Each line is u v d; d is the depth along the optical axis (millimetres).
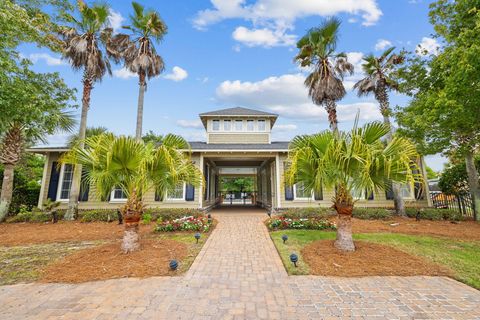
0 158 9328
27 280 3652
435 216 9484
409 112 8727
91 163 4645
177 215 9359
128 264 4215
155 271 3947
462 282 3531
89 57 9922
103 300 3006
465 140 8531
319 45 11031
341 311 2746
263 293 3221
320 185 4988
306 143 5203
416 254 4832
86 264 4242
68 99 8117
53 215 9117
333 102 11203
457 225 8367
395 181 4723
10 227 8242
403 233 6965
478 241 5965
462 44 6379
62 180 11523
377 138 4703
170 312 2732
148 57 11445
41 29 6953
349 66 11266
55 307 2836
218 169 20281
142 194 5094
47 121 7707
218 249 5402
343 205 4949
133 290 3289
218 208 16375
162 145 5004
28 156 14594
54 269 4074
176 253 4879
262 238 6527
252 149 11727
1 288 3373
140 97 11805
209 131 14734
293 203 11820
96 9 10109
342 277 3734
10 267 4219
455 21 7160
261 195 17812
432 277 3713
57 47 7781
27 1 6891
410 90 9539
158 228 7125
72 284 3488
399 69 9703
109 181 4750
